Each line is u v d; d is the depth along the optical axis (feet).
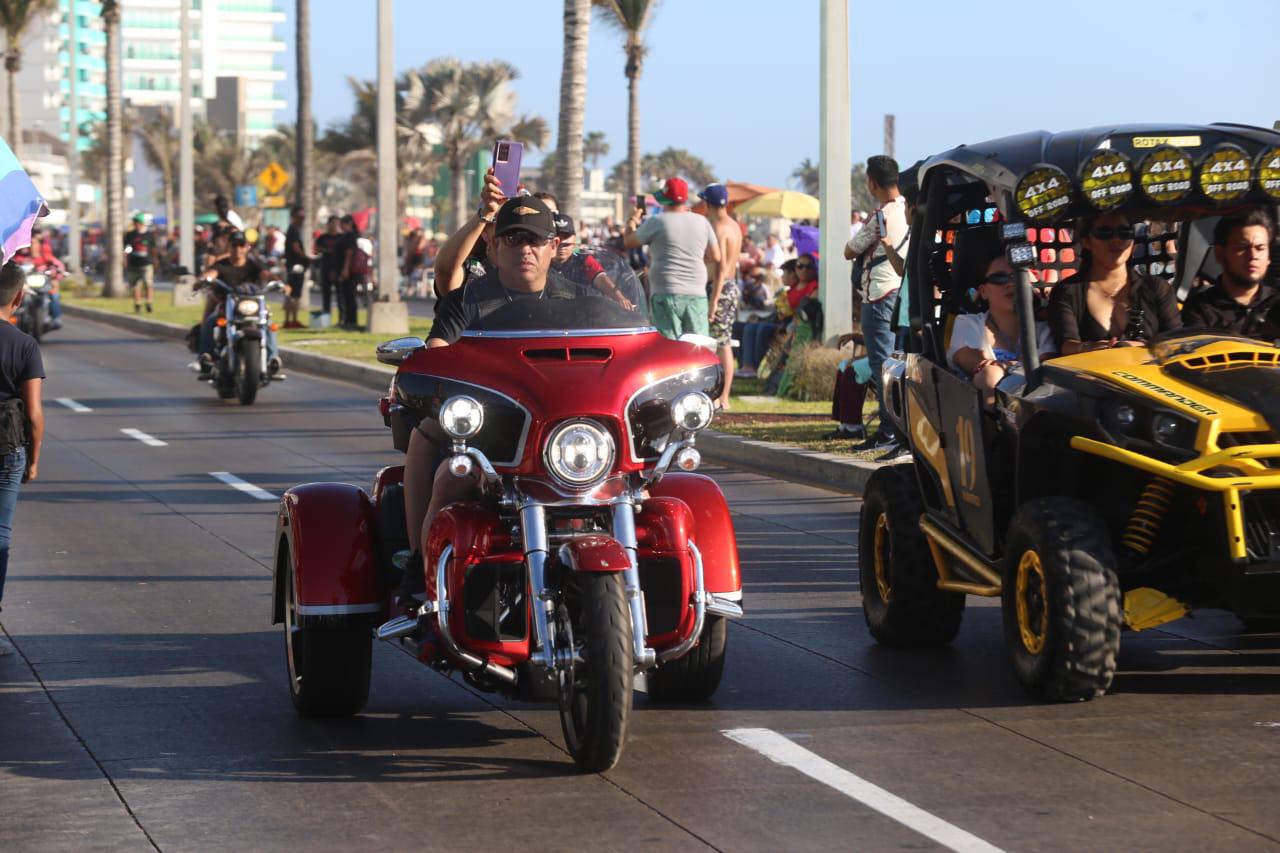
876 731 27.27
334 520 27.94
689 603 26.16
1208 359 27.81
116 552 45.68
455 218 321.93
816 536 46.80
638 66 230.68
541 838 22.31
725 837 22.25
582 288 26.99
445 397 25.22
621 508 25.03
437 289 31.48
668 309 67.97
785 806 23.49
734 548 27.55
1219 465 26.43
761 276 126.00
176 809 23.75
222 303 87.35
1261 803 23.25
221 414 81.87
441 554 25.18
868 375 59.11
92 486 58.29
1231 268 31.09
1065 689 27.81
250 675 31.99
